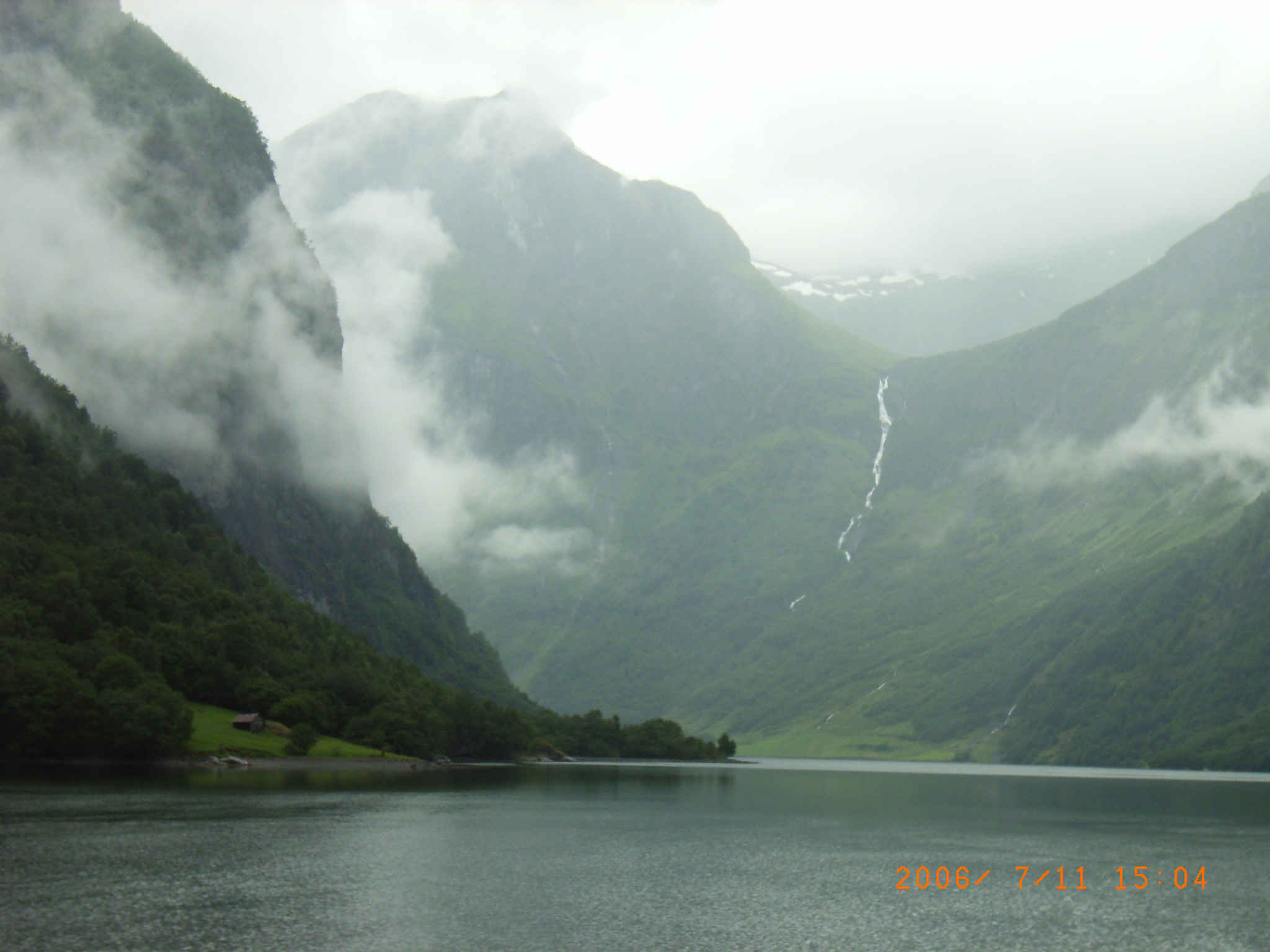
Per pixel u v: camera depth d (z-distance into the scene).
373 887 106.44
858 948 90.81
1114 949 91.94
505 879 114.50
